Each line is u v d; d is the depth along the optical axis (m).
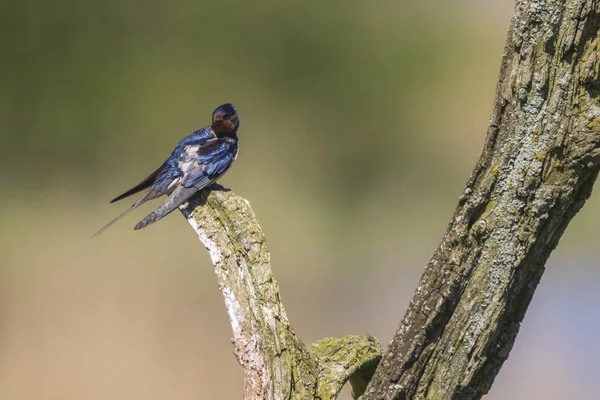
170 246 14.28
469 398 4.66
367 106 21.33
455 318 4.54
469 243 4.47
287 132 20.78
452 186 19.53
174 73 21.20
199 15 21.53
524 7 4.23
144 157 19.88
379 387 4.79
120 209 16.00
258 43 21.88
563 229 4.42
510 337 4.57
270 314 5.09
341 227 17.48
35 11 20.19
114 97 20.14
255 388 5.00
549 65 4.21
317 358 5.43
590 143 4.19
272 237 16.47
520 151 4.33
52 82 20.05
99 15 20.80
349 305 14.00
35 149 19.03
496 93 4.40
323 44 21.70
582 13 4.11
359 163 20.36
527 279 4.48
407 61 22.00
